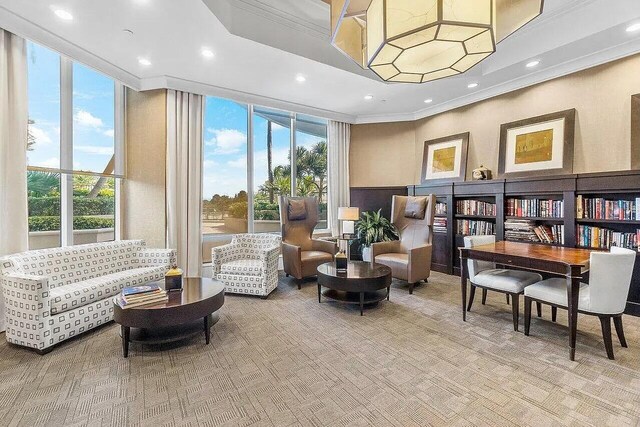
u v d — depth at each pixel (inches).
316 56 153.3
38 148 133.0
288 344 104.0
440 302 146.8
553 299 101.4
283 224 188.2
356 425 66.3
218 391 78.2
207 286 118.3
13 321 98.9
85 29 122.8
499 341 105.4
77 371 87.4
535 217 159.6
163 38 130.6
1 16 108.7
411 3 79.5
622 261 90.7
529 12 86.9
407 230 190.2
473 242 135.2
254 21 134.0
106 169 165.6
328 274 137.3
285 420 67.8
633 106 134.3
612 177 131.2
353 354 97.0
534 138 167.5
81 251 128.8
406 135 244.2
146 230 175.5
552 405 72.4
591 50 141.6
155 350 99.9
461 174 203.9
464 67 106.1
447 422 67.0
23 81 118.8
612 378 83.0
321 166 253.1
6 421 67.2
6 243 114.9
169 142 173.0
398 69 107.3
